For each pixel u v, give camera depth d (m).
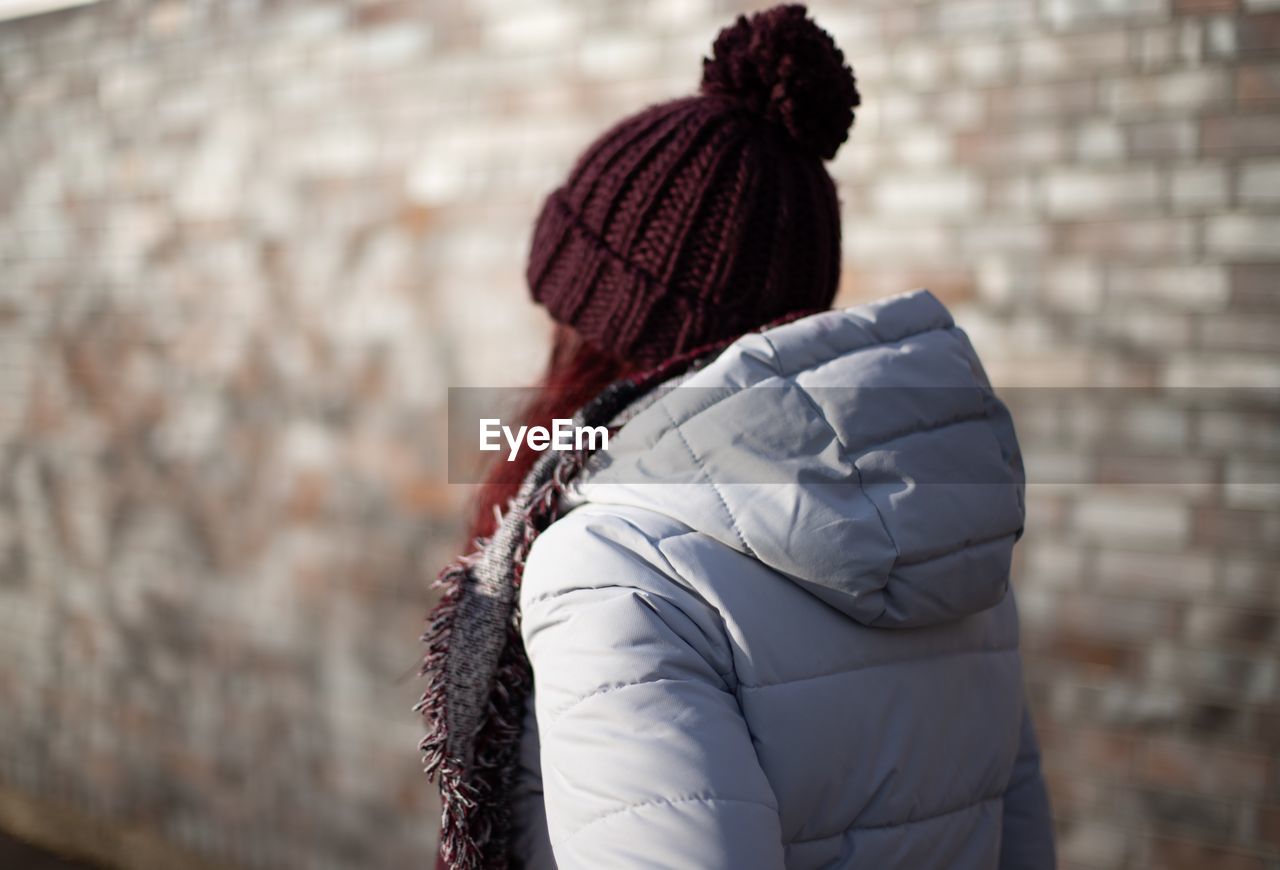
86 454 3.86
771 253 1.06
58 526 3.95
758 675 0.84
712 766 0.76
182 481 3.61
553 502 0.99
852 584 0.85
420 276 3.06
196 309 3.53
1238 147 2.05
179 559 3.63
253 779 3.48
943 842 0.95
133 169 3.65
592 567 0.85
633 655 0.80
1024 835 1.20
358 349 3.19
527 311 2.89
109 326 3.76
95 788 3.90
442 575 1.08
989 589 0.94
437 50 2.99
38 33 3.83
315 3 3.20
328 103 3.20
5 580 4.11
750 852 0.75
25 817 4.04
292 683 3.38
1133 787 2.18
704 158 1.06
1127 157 2.15
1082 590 2.22
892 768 0.90
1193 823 2.12
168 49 3.52
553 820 0.81
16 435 4.05
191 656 3.62
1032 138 2.23
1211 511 2.10
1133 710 2.17
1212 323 2.09
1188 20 2.08
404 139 3.06
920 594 0.88
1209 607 2.11
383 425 3.15
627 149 1.09
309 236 3.26
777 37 1.08
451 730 1.03
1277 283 2.03
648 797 0.76
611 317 1.08
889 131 2.38
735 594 0.85
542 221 1.17
